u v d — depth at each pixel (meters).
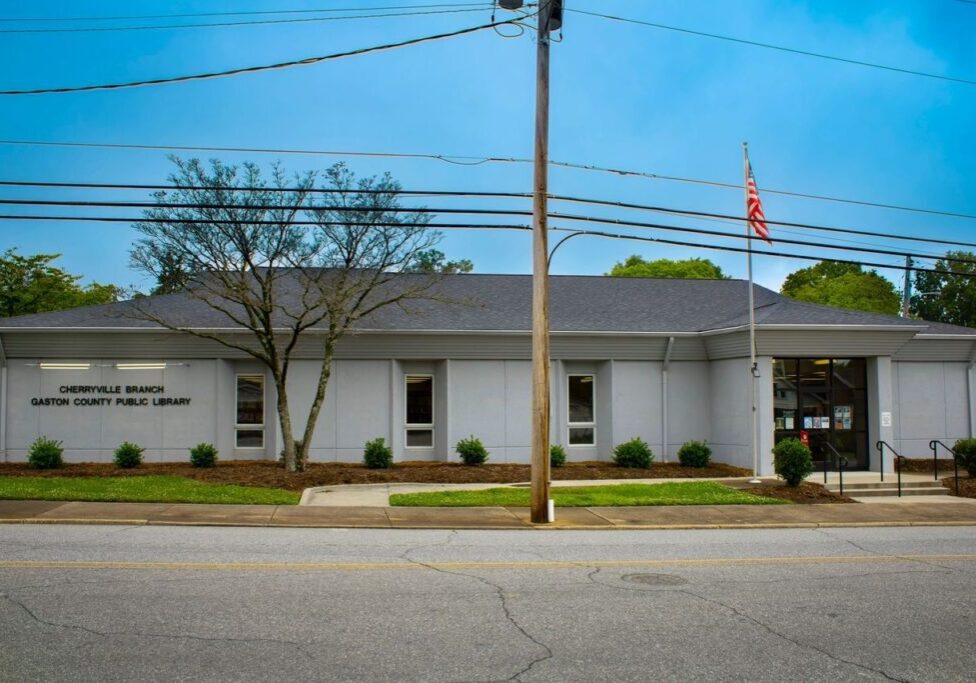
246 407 25.39
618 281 32.09
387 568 11.21
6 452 24.17
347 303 24.72
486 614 8.84
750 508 18.73
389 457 23.83
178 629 7.96
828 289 61.38
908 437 27.56
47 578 10.02
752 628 8.63
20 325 23.72
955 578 11.57
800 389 24.89
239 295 21.97
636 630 8.41
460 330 25.23
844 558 13.10
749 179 21.62
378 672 6.90
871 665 7.52
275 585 9.95
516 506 18.19
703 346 26.84
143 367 24.64
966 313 63.25
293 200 21.53
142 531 14.23
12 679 6.51
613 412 26.67
